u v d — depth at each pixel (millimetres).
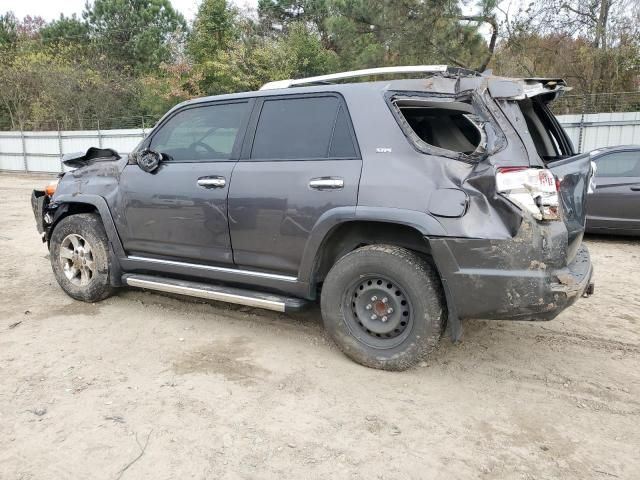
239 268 4168
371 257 3547
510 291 3158
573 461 2744
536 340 4312
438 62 16859
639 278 6273
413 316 3490
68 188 5027
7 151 25312
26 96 28625
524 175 3121
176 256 4473
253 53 24250
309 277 3811
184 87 25625
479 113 3314
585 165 3855
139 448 2799
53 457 2723
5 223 10180
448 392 3438
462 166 3289
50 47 32469
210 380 3555
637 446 2881
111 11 37969
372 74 3867
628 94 16172
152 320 4668
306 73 24531
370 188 3469
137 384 3490
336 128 3746
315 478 2584
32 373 3637
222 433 2941
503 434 2982
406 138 3484
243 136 4125
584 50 19562
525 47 20000
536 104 4082
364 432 2973
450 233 3229
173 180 4344
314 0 29859
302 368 3736
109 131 22750
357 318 3729
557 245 3188
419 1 16359
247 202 3945
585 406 3297
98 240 4898
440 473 2635
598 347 4195
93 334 4344
